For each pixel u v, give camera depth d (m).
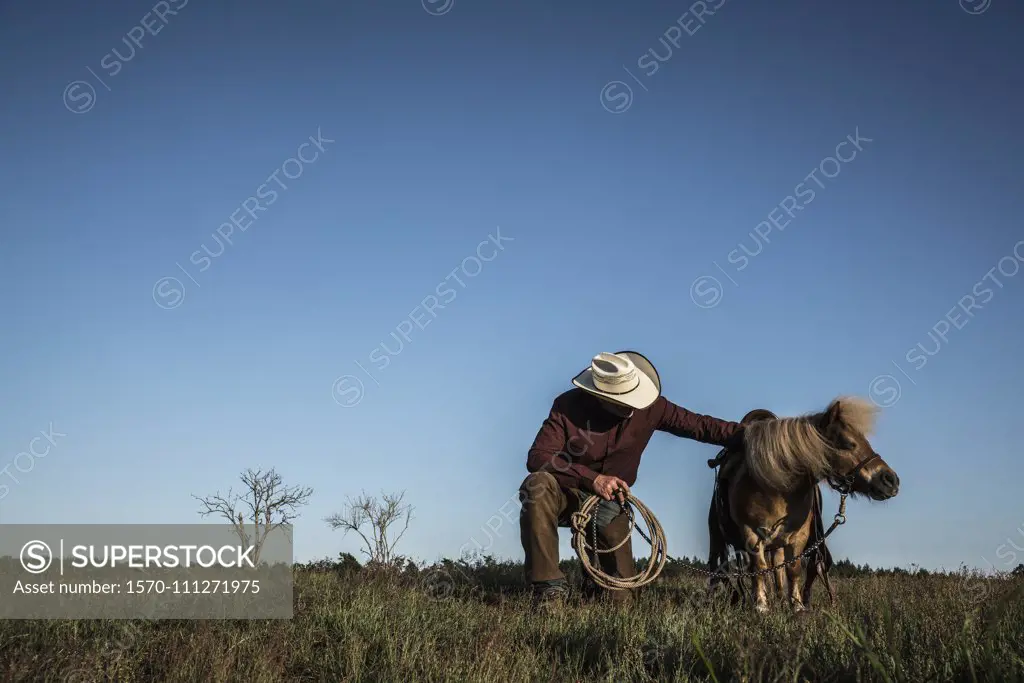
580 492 8.20
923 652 4.46
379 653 5.52
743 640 4.64
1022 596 5.67
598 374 8.16
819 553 8.41
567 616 6.81
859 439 7.85
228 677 4.75
